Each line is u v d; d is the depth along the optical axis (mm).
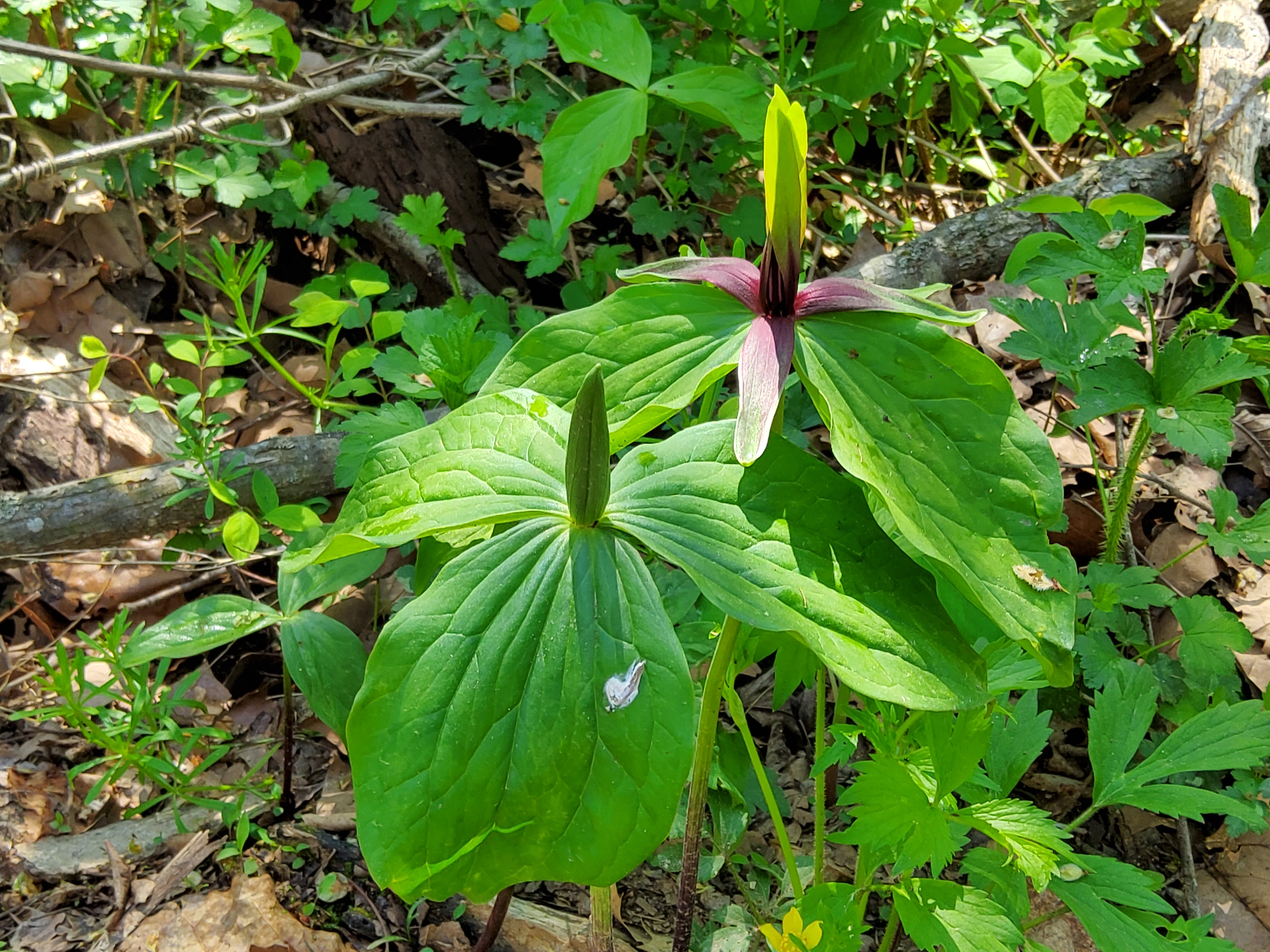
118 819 516
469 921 462
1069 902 361
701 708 380
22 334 717
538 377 325
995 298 573
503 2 702
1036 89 826
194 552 645
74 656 463
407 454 316
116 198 781
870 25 747
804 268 776
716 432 318
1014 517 292
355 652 464
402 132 842
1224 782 520
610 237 844
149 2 766
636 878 486
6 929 455
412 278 832
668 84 607
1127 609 580
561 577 293
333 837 496
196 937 450
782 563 295
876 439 296
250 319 722
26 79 708
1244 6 830
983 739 330
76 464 672
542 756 279
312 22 990
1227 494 525
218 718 574
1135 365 500
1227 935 477
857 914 355
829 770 525
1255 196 738
